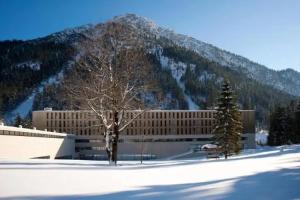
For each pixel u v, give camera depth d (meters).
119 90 28.25
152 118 127.75
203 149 96.50
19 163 24.05
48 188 12.05
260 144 154.38
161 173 17.64
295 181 11.80
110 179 14.86
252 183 11.89
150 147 126.19
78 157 120.62
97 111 29.70
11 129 51.62
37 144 65.00
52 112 124.69
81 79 28.89
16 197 10.28
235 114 55.91
